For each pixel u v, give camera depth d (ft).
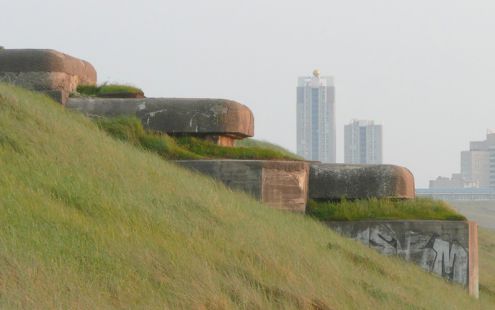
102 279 72.08
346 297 91.66
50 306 63.26
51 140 106.93
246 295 79.46
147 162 118.11
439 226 136.36
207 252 88.38
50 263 70.49
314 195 144.56
